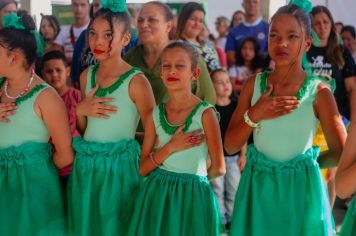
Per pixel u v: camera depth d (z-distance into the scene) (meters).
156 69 4.20
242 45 7.68
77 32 6.67
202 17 5.65
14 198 3.56
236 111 3.52
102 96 3.63
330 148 3.36
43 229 3.56
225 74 5.95
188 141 3.45
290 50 3.25
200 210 3.43
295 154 3.27
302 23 3.28
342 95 5.49
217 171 3.51
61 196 3.73
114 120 3.59
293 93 3.28
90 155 3.57
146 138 3.62
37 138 3.65
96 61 4.81
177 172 3.48
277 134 3.27
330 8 7.90
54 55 4.95
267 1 8.67
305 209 3.22
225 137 3.52
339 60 5.42
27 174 3.57
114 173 3.55
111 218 3.52
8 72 3.60
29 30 3.67
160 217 3.43
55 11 7.00
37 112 3.60
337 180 2.83
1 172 3.59
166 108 3.58
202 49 5.90
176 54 3.48
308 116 3.28
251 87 3.46
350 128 2.87
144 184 3.56
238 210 3.28
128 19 3.67
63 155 3.67
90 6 6.15
